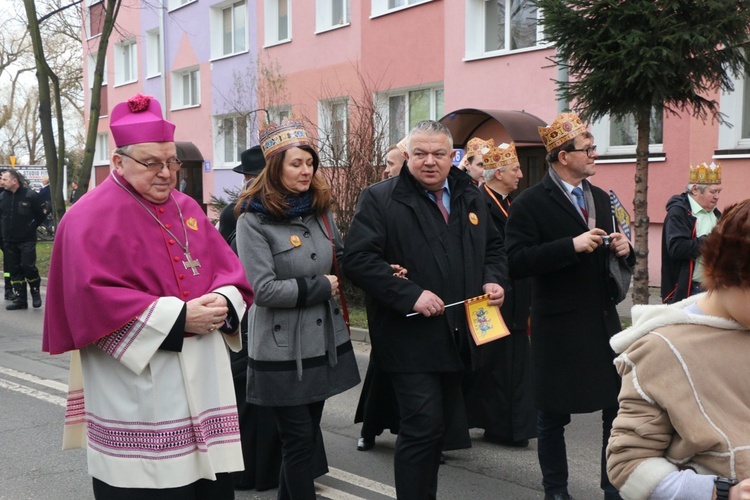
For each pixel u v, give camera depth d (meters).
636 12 6.58
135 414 2.69
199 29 22.02
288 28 18.47
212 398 2.81
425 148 3.56
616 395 3.90
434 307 3.43
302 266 3.63
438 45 14.38
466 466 4.87
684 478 1.80
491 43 13.64
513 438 5.15
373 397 5.03
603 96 6.98
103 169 29.14
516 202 4.08
